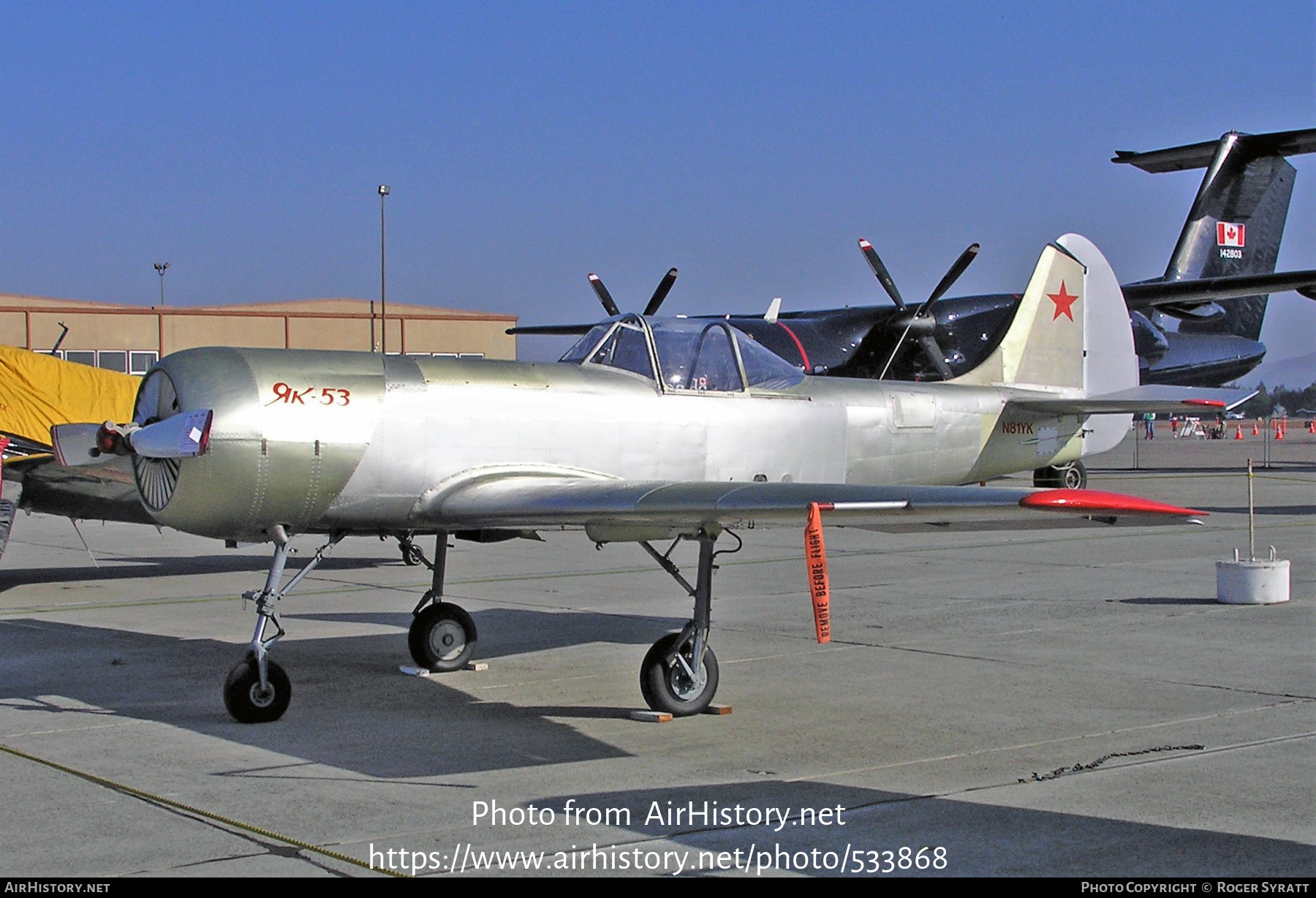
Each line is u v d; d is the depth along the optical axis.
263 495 6.62
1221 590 10.54
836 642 8.92
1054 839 4.57
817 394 8.63
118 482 11.17
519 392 7.23
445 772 5.59
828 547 15.66
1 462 11.12
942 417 9.66
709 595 6.79
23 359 12.65
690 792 5.25
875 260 24.56
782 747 6.00
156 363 6.98
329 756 5.87
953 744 6.00
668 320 8.04
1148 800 5.03
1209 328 33.81
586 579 12.66
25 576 13.18
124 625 9.97
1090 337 12.48
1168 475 30.94
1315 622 9.52
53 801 5.11
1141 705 6.81
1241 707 6.73
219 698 7.21
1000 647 8.65
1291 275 26.23
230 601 11.38
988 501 5.50
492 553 15.18
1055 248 12.20
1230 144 32.31
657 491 6.34
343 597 11.52
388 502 6.91
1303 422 99.12
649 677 6.64
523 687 7.50
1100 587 11.66
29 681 7.72
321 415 6.68
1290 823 4.73
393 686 7.56
